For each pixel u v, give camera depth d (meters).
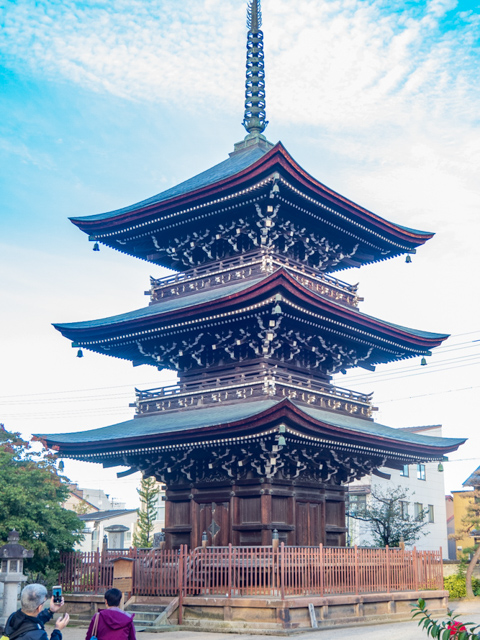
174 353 50.56
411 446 47.81
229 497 44.00
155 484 92.31
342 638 31.88
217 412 45.34
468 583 61.94
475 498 67.00
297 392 46.72
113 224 51.81
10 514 42.41
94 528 110.12
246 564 36.81
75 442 45.97
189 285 51.84
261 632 33.44
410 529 74.69
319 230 51.69
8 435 46.84
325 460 46.16
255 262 48.50
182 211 49.38
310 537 45.41
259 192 46.41
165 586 37.50
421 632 34.03
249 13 62.41
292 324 46.62
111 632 15.61
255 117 60.06
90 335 49.91
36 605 12.84
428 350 54.34
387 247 55.94
